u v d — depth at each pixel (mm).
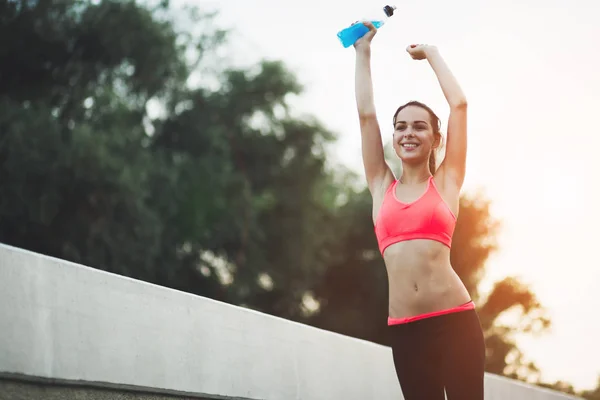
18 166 21094
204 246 29281
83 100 24516
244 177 30062
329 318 34375
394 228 4000
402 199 4047
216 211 28859
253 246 30719
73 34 24156
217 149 29750
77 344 3967
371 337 34344
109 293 4219
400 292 3979
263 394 5527
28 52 23828
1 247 3594
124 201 22578
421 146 4051
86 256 22359
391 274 4016
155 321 4551
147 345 4461
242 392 5293
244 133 31609
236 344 5297
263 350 5594
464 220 35031
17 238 22219
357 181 36906
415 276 3928
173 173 26156
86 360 4012
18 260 3676
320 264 33656
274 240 32344
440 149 4305
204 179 27844
